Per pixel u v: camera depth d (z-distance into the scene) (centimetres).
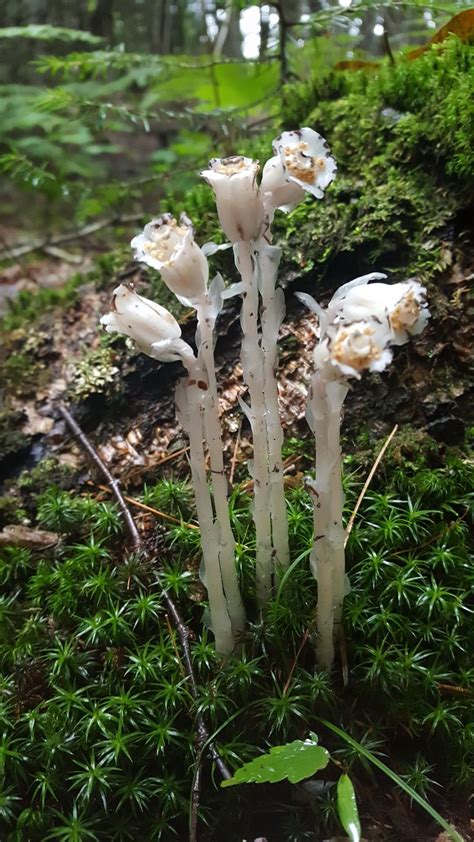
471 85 24
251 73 41
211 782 19
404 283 16
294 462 24
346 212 26
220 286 16
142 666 19
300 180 16
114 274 31
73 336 29
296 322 26
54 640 21
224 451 25
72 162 52
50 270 52
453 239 25
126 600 21
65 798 19
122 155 66
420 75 27
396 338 16
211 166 16
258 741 19
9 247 52
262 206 16
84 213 44
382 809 19
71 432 27
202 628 21
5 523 26
